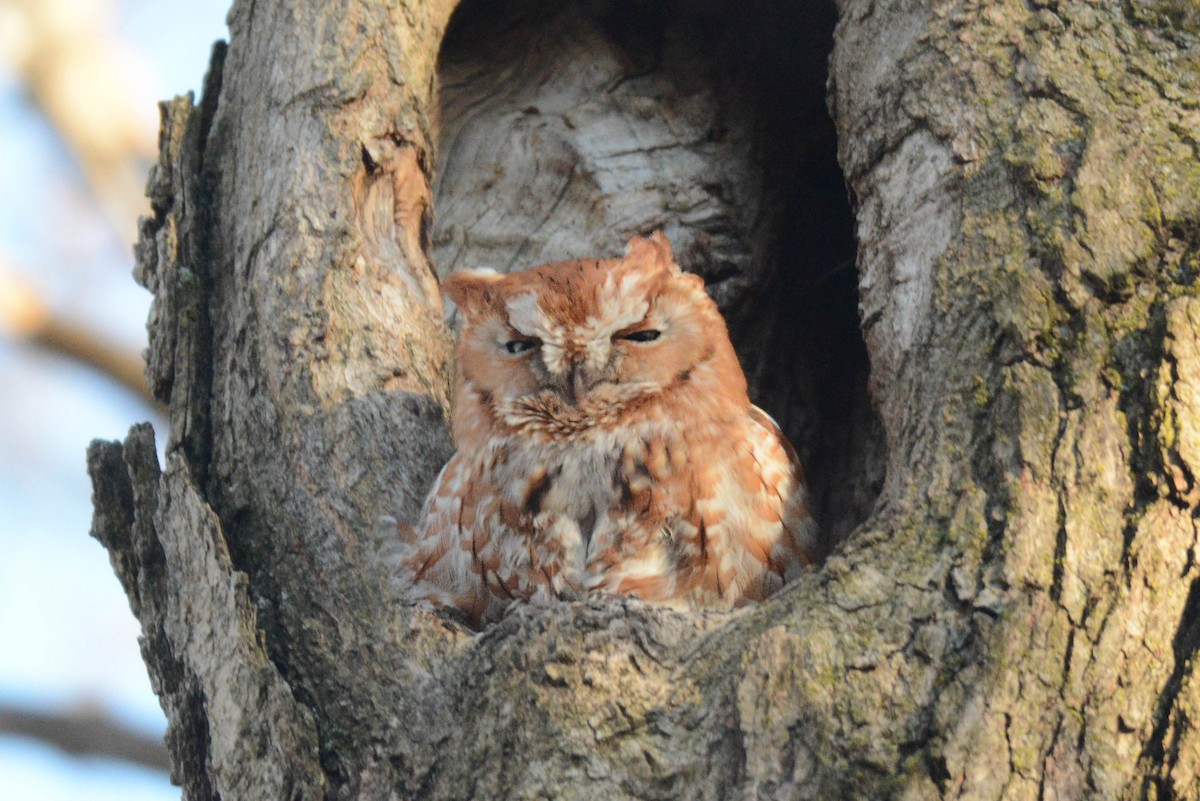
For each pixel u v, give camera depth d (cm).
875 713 662
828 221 1262
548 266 993
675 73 1249
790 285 1248
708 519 900
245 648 781
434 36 1088
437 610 870
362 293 979
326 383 935
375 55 1041
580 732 693
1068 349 746
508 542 920
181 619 836
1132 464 711
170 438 929
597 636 721
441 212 1203
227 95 1067
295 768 748
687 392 927
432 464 938
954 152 836
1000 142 823
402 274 1014
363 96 1025
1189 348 719
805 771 652
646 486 905
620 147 1205
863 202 897
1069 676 666
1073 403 730
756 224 1207
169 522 866
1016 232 790
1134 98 808
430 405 972
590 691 705
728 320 1196
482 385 955
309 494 891
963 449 742
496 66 1268
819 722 661
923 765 648
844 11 966
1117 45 832
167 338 964
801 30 1234
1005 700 660
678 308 953
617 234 1170
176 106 1043
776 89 1251
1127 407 723
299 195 987
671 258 1009
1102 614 679
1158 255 758
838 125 941
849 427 1240
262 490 901
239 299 970
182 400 941
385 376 952
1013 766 647
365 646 804
